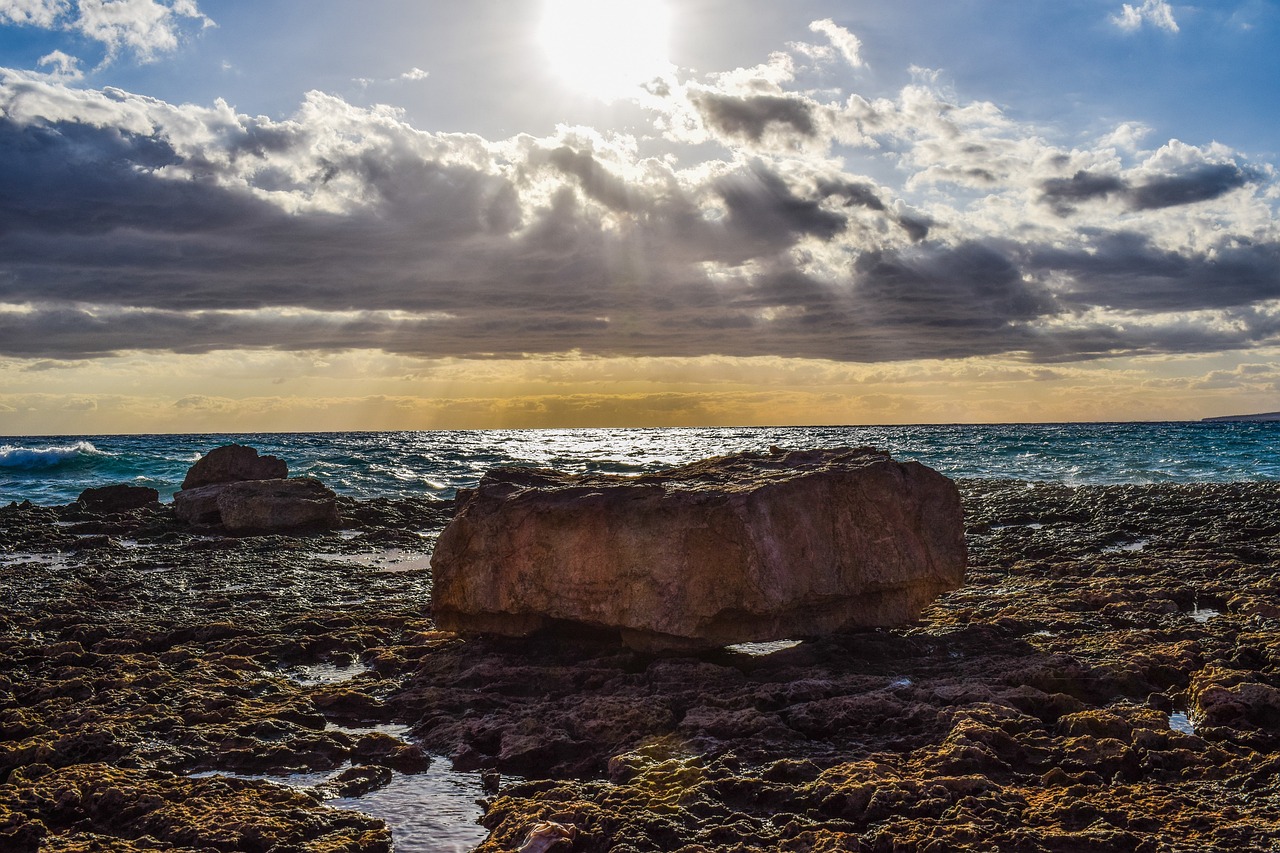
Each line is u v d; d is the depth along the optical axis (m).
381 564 20.83
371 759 8.46
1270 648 10.35
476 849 6.65
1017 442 75.50
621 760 7.87
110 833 7.00
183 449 72.50
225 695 10.10
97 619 14.70
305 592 16.98
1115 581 15.28
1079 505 26.86
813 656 10.84
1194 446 64.06
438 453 67.56
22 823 7.03
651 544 10.82
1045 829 6.41
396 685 10.65
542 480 12.55
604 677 10.38
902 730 8.46
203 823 6.88
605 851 6.47
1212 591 14.09
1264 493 27.22
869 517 11.59
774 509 10.86
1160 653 10.43
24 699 10.44
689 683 10.07
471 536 11.86
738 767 7.73
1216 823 6.41
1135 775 7.48
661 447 84.38
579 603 11.07
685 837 6.54
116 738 8.74
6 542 24.25
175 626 13.88
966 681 9.70
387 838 6.84
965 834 6.31
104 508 31.34
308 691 10.51
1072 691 9.58
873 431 144.25
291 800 7.40
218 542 23.64
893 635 11.72
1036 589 15.11
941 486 12.34
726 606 10.55
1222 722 8.50
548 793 7.37
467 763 8.37
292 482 27.16
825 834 6.48
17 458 50.97
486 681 10.53
